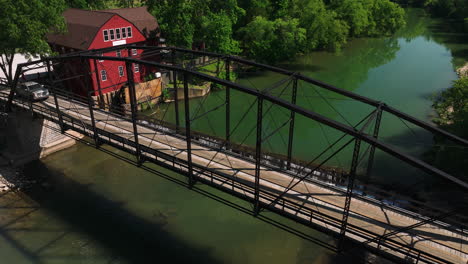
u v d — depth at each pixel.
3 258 25.52
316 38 73.62
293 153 39.41
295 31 68.50
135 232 28.14
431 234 18.22
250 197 19.66
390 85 59.62
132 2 105.88
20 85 36.75
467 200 29.09
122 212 30.42
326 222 17.06
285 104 17.56
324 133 44.53
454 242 17.62
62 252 26.17
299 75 23.20
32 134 37.31
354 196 21.30
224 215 30.02
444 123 41.09
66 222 29.28
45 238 27.50
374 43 92.12
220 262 25.28
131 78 23.97
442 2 127.75
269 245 26.69
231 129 45.72
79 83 47.56
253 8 78.81
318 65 73.06
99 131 26.89
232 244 26.89
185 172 22.09
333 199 20.97
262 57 72.19
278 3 78.56
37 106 31.86
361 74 66.19
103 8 78.19
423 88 57.50
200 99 54.97
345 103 53.38
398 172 34.72
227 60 28.34
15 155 36.97
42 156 38.59
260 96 18.28
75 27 47.91
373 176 33.91
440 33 101.38
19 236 27.67
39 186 33.91
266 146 41.16
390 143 40.34
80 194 32.78
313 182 22.72
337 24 73.81
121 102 48.75
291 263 24.86
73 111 34.16
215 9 65.06
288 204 19.92
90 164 37.62
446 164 34.06
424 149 38.44
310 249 26.02
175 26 53.66
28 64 29.80
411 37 98.25
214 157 25.58
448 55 77.44
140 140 28.19
